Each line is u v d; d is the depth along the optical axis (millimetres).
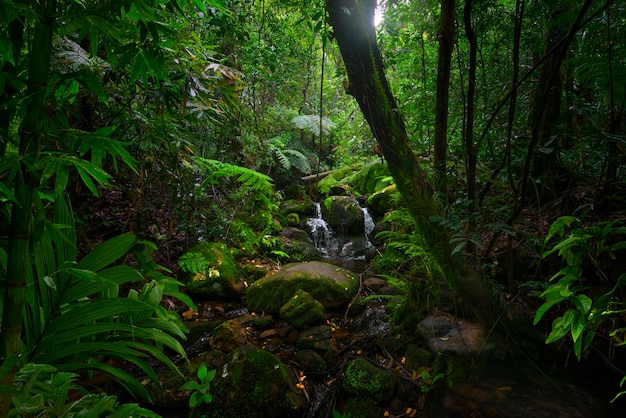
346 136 6004
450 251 1672
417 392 1817
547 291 818
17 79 721
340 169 6027
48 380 857
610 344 1359
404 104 3125
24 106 681
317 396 2035
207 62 2211
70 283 1038
